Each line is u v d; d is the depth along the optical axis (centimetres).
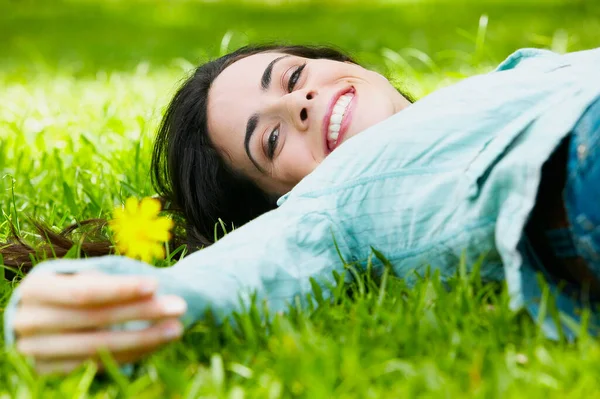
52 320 159
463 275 195
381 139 219
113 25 1230
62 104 526
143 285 160
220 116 282
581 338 171
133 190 323
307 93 264
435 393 153
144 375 169
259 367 170
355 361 163
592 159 179
